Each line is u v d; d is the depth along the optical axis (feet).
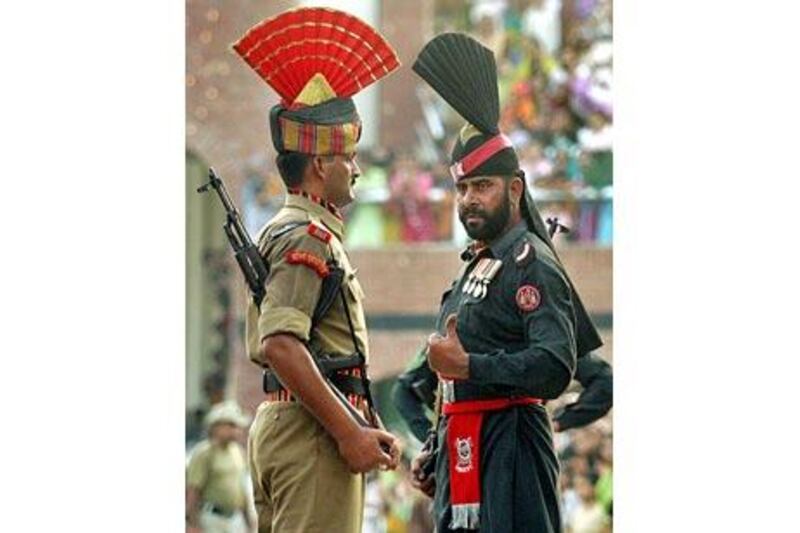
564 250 141.49
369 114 147.13
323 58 64.69
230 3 144.97
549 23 144.66
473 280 63.62
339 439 62.69
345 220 146.72
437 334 64.23
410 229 146.51
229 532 120.78
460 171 63.72
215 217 146.10
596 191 143.13
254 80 146.10
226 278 144.66
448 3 146.10
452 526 63.67
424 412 67.62
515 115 144.36
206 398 143.33
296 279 63.05
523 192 63.93
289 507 63.67
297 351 62.54
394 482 126.72
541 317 62.59
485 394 63.41
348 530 63.77
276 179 146.10
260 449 64.28
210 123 145.69
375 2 146.51
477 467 63.36
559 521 63.87
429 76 63.67
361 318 64.59
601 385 67.82
